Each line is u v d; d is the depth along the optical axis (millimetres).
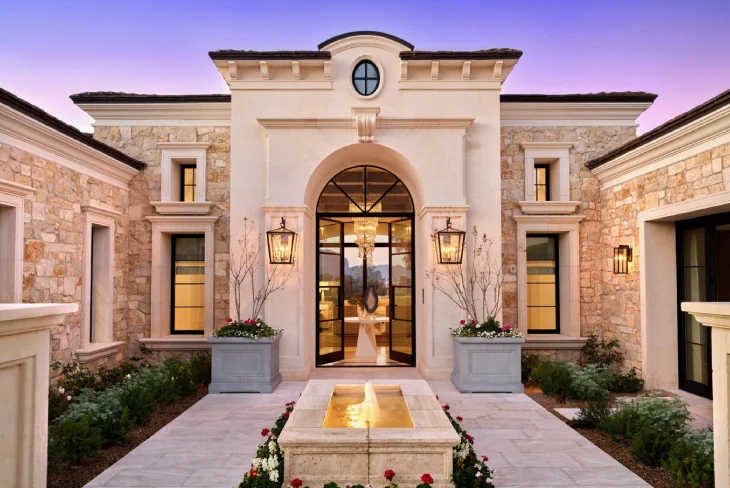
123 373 6781
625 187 7109
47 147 5668
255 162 7246
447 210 7098
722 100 4676
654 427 4246
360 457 3086
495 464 4047
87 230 6535
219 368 6434
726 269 5746
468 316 7086
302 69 7281
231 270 7117
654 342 6496
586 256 7902
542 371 6523
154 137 7988
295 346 7027
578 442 4578
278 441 3053
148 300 7844
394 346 8484
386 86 7266
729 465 1917
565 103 7887
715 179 5168
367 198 8219
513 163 8000
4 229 5148
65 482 3729
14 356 1670
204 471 3916
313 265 7914
